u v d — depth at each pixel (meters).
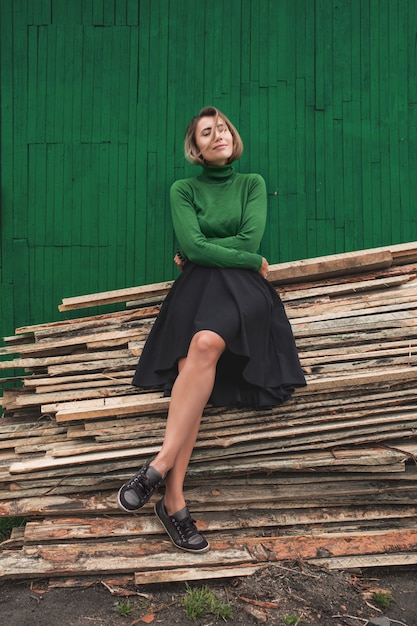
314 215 3.85
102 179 3.81
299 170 3.84
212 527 2.99
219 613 2.60
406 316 3.38
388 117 3.86
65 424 3.26
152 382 3.13
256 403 3.05
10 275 3.81
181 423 2.84
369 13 3.84
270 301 3.11
